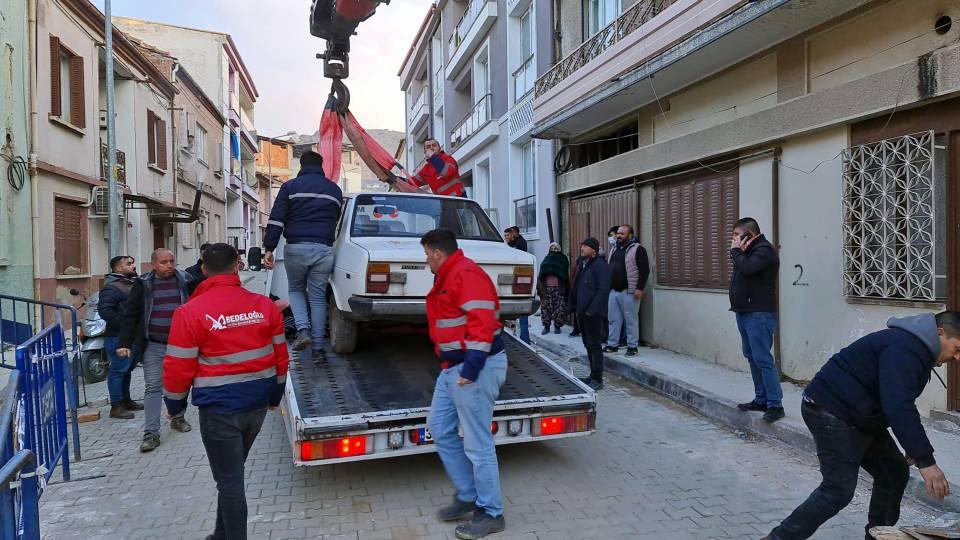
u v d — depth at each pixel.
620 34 8.84
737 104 7.55
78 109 12.85
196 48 28.03
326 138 6.99
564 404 4.70
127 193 14.92
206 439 3.36
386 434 4.30
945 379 5.29
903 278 5.52
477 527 3.79
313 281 5.54
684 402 6.75
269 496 4.46
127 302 5.55
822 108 6.12
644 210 9.53
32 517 3.06
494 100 15.76
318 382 4.96
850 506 4.17
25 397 4.12
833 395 3.16
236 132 32.38
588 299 7.31
